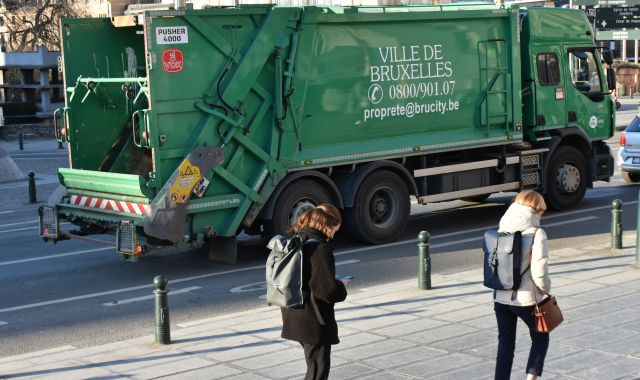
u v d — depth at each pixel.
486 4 17.47
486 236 7.24
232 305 11.81
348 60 14.88
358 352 8.77
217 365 8.57
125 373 8.41
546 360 8.22
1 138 49.31
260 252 15.26
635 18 59.75
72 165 14.57
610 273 11.98
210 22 13.35
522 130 17.58
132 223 12.95
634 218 17.48
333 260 6.43
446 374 7.97
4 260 15.39
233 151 13.75
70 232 14.95
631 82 63.78
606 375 7.77
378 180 15.33
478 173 17.00
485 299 10.83
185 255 15.17
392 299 11.04
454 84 16.38
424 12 15.72
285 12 14.08
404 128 15.71
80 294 12.73
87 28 14.53
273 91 14.12
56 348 9.86
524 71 17.80
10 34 66.31
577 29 18.70
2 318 11.51
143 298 12.39
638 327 9.27
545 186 18.00
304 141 14.47
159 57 12.87
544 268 6.98
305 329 6.51
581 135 18.66
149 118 12.81
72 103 14.46
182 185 13.07
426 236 11.47
